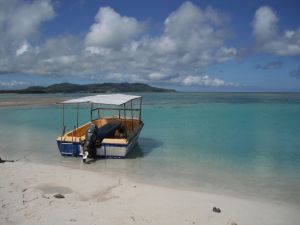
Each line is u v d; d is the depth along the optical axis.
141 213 7.11
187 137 18.70
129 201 7.92
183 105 47.72
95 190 8.81
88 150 12.61
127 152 13.35
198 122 25.92
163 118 28.62
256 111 37.25
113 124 15.26
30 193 8.19
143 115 31.25
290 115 32.50
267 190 9.48
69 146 13.20
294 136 19.38
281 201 8.51
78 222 6.46
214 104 51.19
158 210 7.35
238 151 15.00
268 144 16.78
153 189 9.03
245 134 20.03
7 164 11.51
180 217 6.99
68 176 10.07
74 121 26.62
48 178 9.78
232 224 6.69
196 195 8.65
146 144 16.47
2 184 8.98
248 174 11.21
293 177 10.92
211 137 18.72
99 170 11.45
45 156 13.62
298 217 7.37
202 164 12.52
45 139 17.92
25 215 6.73
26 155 13.83
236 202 8.23
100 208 7.31
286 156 14.06
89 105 43.91
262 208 7.88
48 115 31.33
